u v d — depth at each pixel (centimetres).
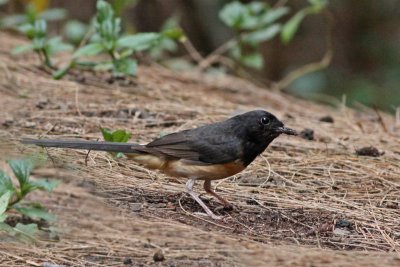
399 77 2389
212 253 954
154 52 1825
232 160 1046
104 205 1078
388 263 925
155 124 1364
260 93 1698
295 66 2434
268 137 1060
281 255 937
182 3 2348
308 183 1179
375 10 2497
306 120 1499
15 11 2064
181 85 1639
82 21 2198
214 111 1460
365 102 2270
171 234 996
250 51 2367
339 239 1004
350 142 1361
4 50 1688
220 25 2372
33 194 1195
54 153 1216
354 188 1167
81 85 1519
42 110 1384
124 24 2109
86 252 995
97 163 1197
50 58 1667
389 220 1068
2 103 1407
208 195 1124
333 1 2502
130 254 972
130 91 1519
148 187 1134
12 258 987
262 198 1118
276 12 1752
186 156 1043
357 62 2494
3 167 1282
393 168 1240
